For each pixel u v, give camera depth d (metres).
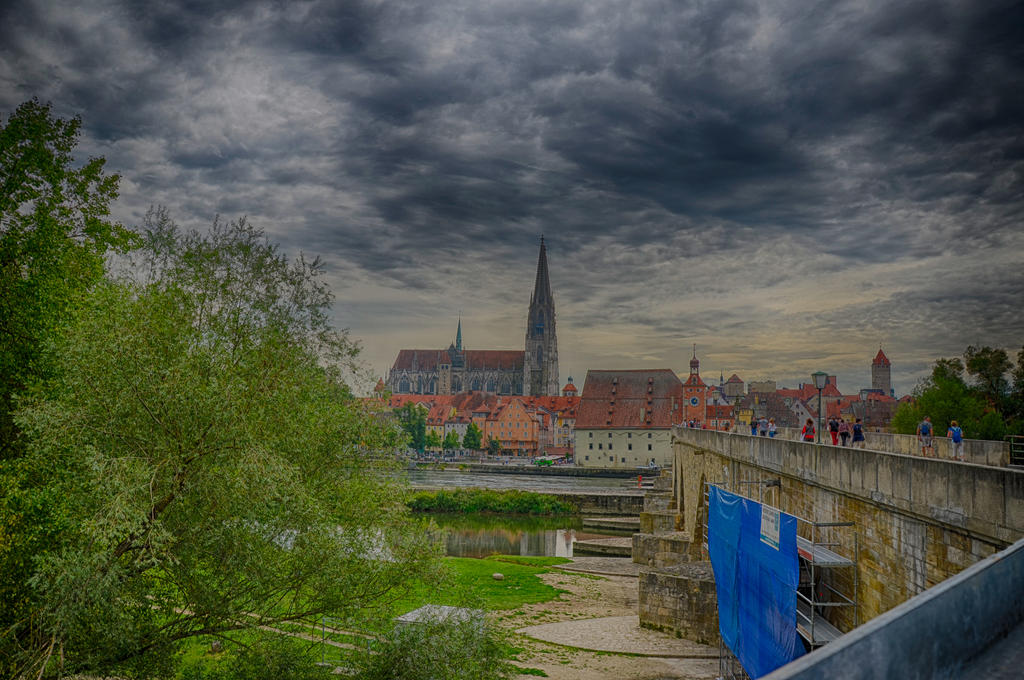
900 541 20.38
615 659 41.88
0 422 26.31
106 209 30.56
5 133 27.38
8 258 26.91
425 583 26.56
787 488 32.31
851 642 3.10
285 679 24.42
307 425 26.25
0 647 21.19
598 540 97.06
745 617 32.12
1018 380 87.19
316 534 24.08
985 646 4.24
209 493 22.84
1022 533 14.38
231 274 26.53
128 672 23.77
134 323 24.12
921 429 38.41
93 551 20.83
